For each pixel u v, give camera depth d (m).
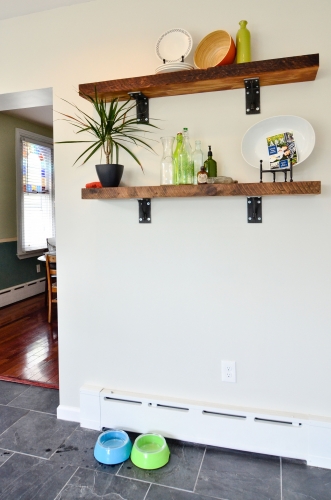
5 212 4.82
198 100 1.89
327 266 1.77
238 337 1.90
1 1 2.03
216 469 1.76
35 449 1.92
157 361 2.03
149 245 2.00
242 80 1.72
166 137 1.87
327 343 1.79
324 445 1.77
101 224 2.07
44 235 5.50
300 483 1.67
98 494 1.62
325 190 1.75
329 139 1.73
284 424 1.83
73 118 1.99
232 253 1.88
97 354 2.13
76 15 2.07
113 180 1.89
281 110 1.78
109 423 2.07
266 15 1.78
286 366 1.85
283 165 1.73
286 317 1.83
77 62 2.07
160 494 1.62
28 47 2.16
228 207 1.87
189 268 1.95
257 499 1.58
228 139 1.86
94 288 2.11
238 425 1.88
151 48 1.96
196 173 1.85
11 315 4.39
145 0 1.95
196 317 1.95
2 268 4.77
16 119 4.96
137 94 1.89
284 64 1.61
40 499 1.59
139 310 2.04
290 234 1.80
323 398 1.81
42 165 5.44
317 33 1.72
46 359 3.10
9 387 2.61
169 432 1.98
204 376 1.96
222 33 1.78
